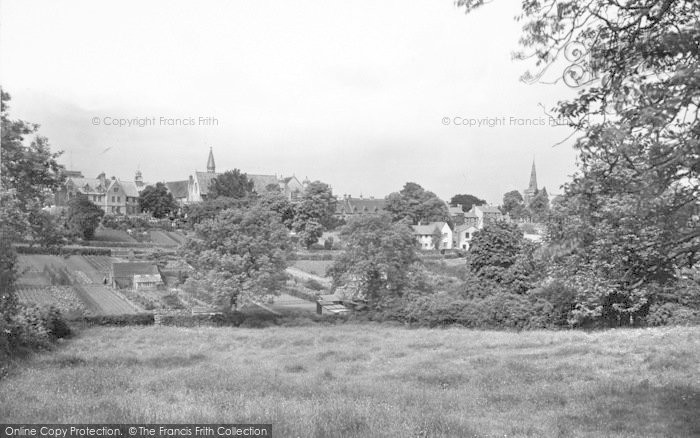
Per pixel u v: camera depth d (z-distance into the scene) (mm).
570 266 28438
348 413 11922
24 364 21578
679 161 8359
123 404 12820
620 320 40438
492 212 192000
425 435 10570
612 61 9992
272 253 51406
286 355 26156
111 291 69500
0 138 32438
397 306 50062
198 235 52031
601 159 9586
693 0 9016
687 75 7801
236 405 12977
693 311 37812
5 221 30453
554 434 11195
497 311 43688
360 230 55062
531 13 10633
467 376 19312
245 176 164750
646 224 10594
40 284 68500
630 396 14836
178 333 36531
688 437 10828
